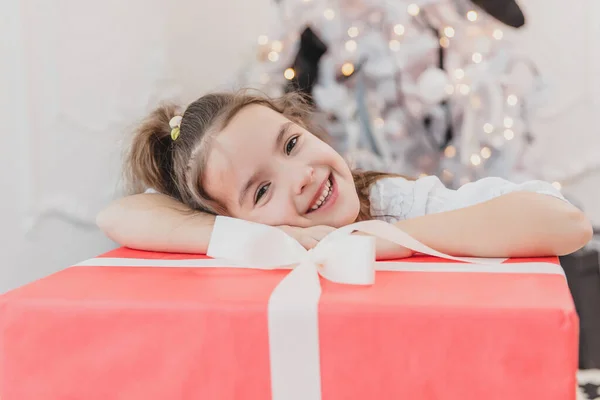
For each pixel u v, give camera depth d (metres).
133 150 0.98
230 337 0.50
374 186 0.94
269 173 0.78
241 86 1.26
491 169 1.30
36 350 0.54
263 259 0.63
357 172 1.02
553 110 1.31
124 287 0.57
